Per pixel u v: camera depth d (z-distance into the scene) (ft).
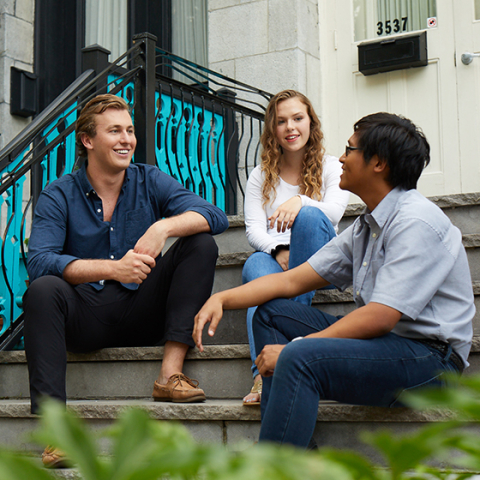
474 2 12.76
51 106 9.37
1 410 6.48
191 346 6.59
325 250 5.53
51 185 7.23
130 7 16.33
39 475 0.59
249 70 13.94
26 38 15.02
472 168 12.49
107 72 9.94
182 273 6.61
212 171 12.70
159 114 11.14
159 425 0.77
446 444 0.78
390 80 13.42
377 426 4.97
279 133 7.96
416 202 4.85
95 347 6.95
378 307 4.53
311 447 4.87
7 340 8.46
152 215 7.35
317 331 5.31
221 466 0.62
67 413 0.67
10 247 9.20
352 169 5.09
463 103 12.66
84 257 7.09
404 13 13.42
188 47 15.74
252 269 6.93
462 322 4.74
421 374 4.55
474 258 7.34
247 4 14.05
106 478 0.63
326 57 14.15
